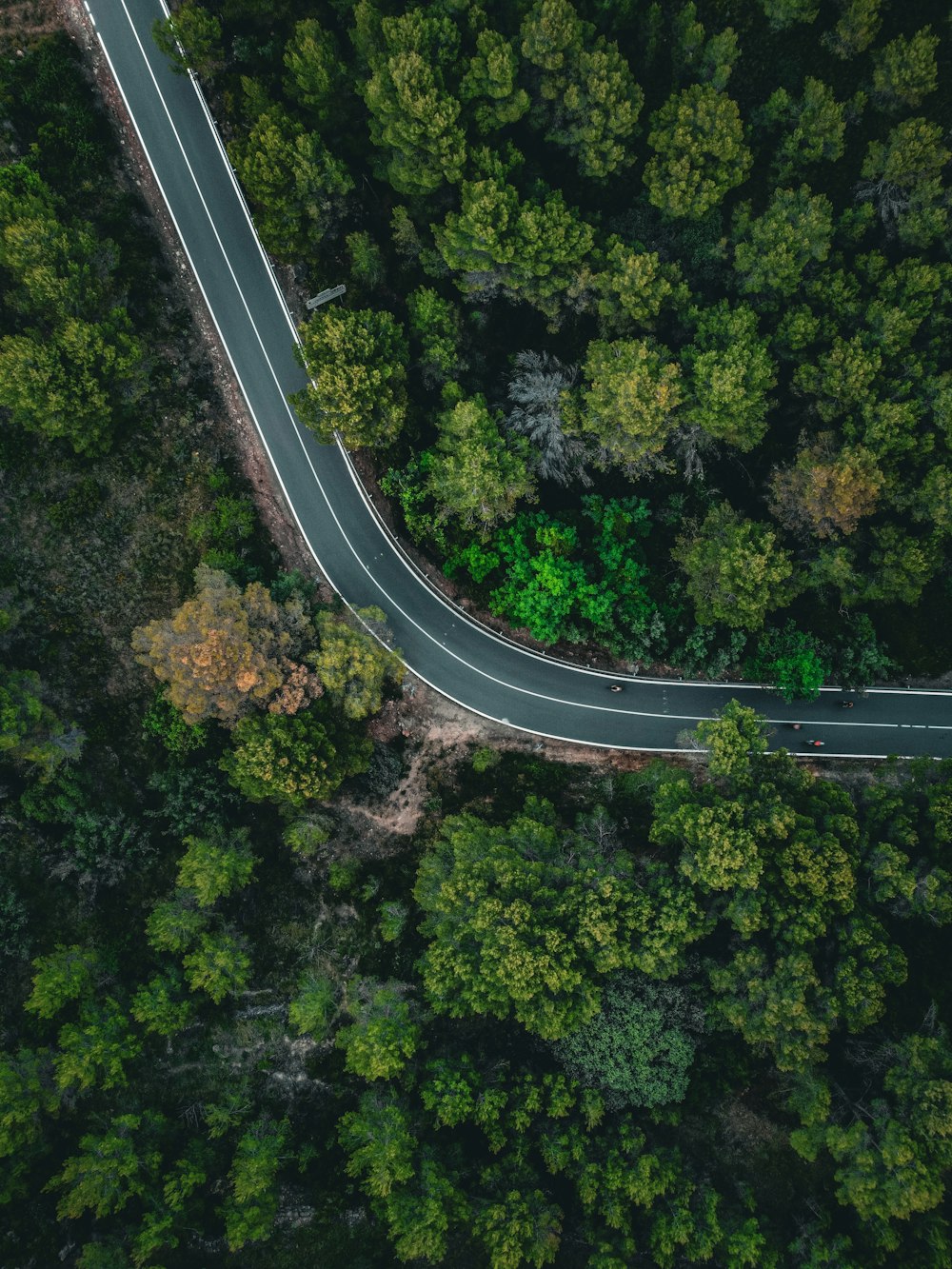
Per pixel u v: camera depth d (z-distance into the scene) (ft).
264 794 171.22
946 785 165.27
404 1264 165.17
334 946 184.96
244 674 159.12
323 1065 177.88
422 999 178.29
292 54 168.96
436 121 163.73
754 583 182.29
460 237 174.19
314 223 180.34
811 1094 156.25
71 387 161.07
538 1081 165.68
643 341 177.58
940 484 172.96
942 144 187.62
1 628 164.04
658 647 205.05
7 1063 151.23
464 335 193.47
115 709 181.98
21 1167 153.58
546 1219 154.20
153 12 183.73
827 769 209.05
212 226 191.31
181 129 187.42
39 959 160.76
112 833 176.24
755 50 190.60
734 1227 159.12
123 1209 160.76
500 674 206.59
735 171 178.19
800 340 180.24
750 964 154.71
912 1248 151.53
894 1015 166.91
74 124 176.65
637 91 177.58
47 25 176.76
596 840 181.27
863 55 187.93
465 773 201.67
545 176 195.00
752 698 210.18
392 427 177.68
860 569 193.98
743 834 152.76
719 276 191.21
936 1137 144.46
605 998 162.81
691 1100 168.76
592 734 207.41
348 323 170.09
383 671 179.22
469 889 161.27
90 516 180.04
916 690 209.46
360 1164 155.74
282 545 196.34
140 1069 171.12
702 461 203.31
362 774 194.39
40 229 155.02
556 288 181.78
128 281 181.16
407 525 201.77
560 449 192.03
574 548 204.85
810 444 190.29
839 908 155.74
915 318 176.04
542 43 166.91
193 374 189.78
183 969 174.50
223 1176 167.12
